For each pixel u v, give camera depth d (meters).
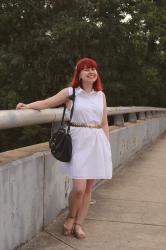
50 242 4.97
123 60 24.38
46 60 20.38
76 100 4.89
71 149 4.84
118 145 10.01
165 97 33.38
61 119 5.57
